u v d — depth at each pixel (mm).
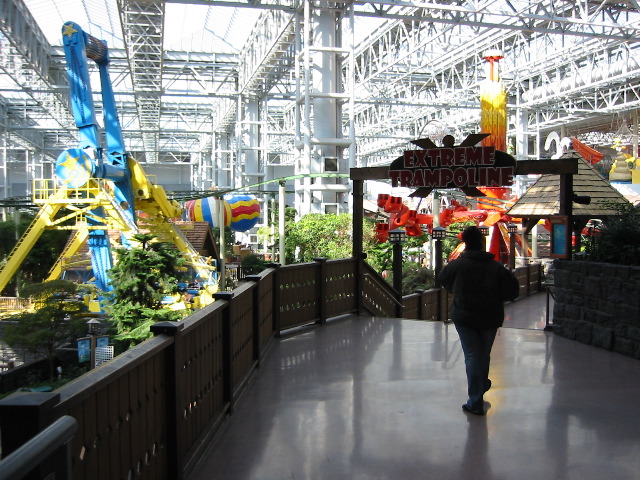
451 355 7832
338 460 4523
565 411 5660
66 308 22938
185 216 42406
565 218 9102
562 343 8609
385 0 26469
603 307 8250
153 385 3559
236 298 5699
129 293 18938
